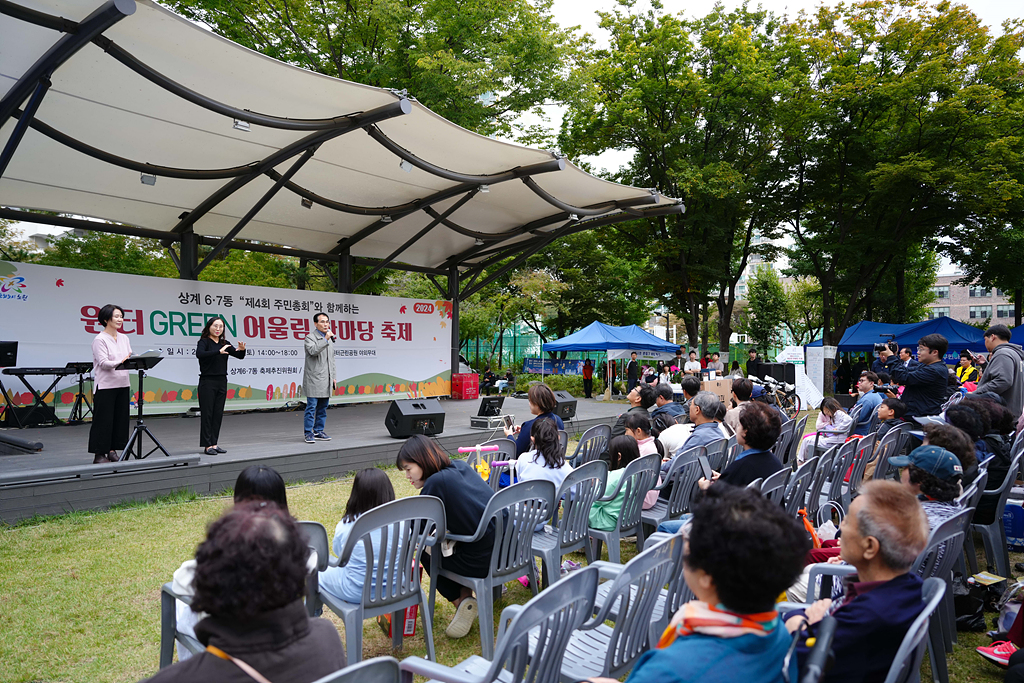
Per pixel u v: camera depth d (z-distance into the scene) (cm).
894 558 174
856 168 1841
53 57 481
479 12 1297
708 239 1972
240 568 117
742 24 1959
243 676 118
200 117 690
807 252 2012
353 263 1298
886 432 541
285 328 1130
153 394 978
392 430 793
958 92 1591
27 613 329
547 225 1166
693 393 695
